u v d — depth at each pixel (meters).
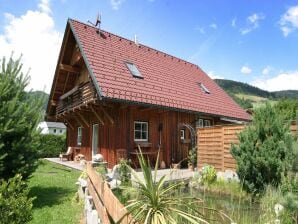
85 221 5.80
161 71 16.75
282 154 8.00
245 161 8.58
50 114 20.72
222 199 7.73
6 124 6.79
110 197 3.83
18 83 7.64
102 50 14.51
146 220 3.24
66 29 15.35
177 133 15.40
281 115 8.66
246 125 9.70
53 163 16.94
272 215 5.60
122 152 12.83
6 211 4.44
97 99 12.16
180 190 4.98
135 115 13.65
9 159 7.06
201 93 17.81
